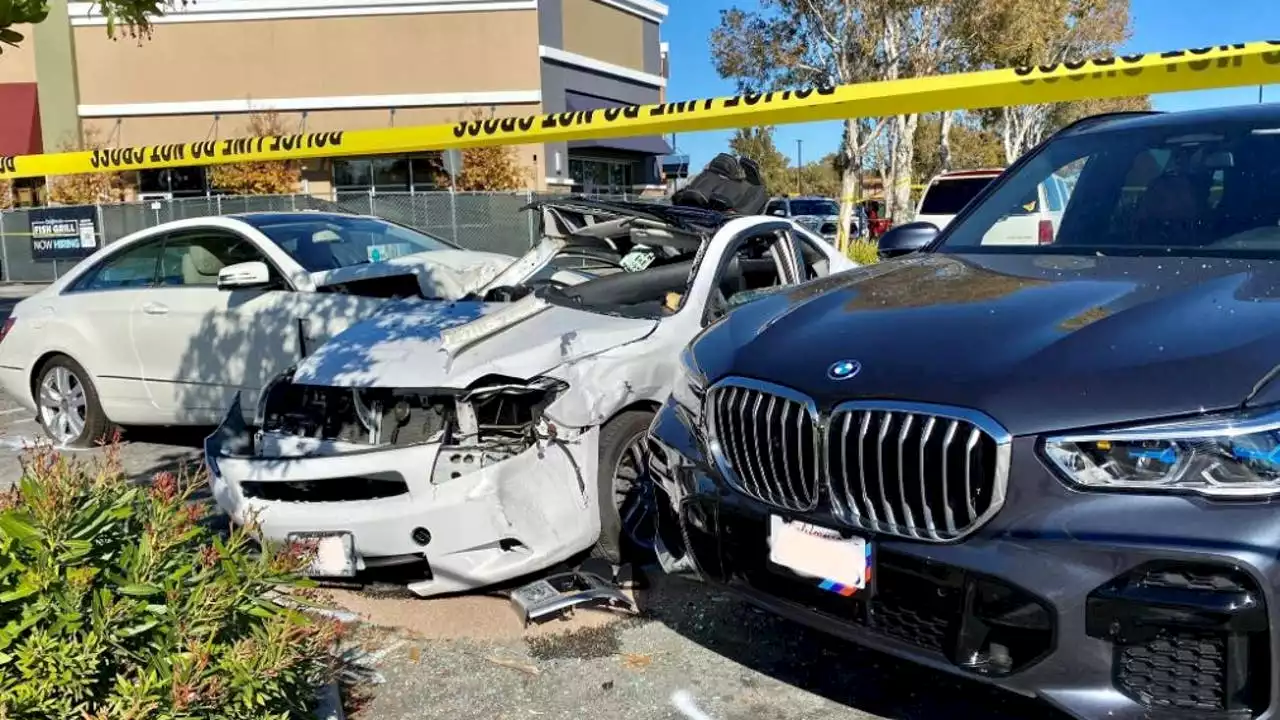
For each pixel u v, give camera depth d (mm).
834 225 27609
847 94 6719
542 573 4273
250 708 2467
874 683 3334
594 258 5691
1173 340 2420
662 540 3451
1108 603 2227
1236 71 5660
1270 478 2141
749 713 3180
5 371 6977
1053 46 24891
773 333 3082
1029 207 3898
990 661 2432
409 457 3791
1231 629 2127
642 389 4207
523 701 3311
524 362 3990
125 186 23219
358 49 23219
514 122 8086
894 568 2537
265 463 3982
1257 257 3066
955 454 2428
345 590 4223
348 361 4316
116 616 2400
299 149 9023
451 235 17922
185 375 6125
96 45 23125
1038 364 2453
